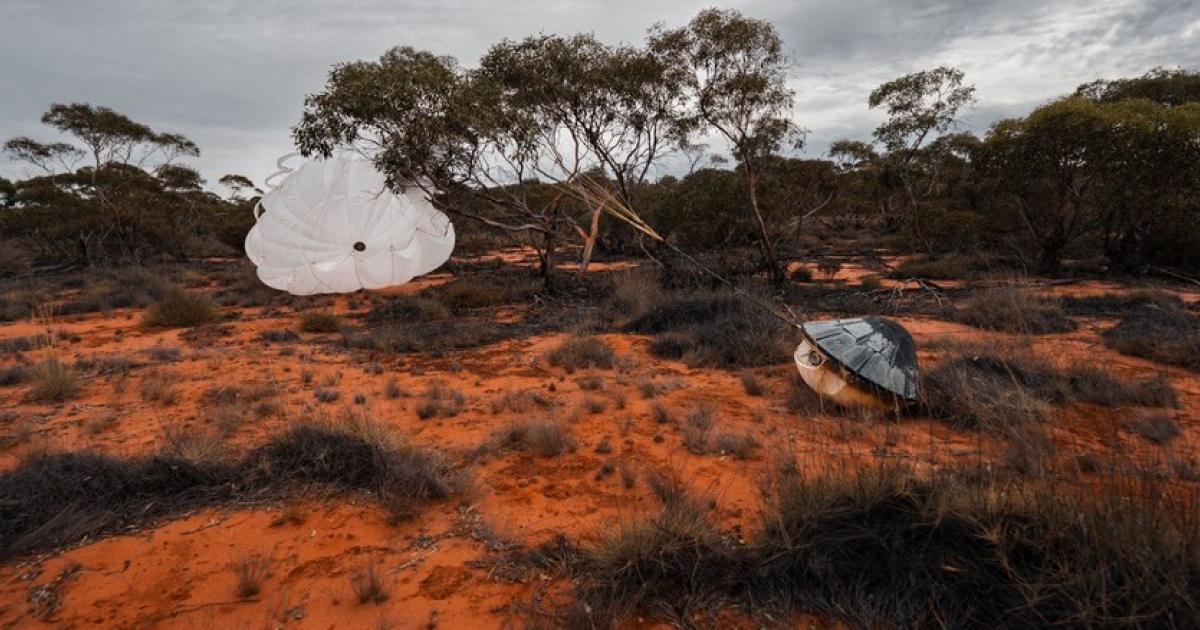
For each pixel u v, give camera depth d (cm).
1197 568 254
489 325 1145
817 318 1121
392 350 949
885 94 2258
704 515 373
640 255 2523
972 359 700
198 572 340
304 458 467
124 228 2991
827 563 308
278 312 1391
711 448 511
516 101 1519
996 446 488
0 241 3075
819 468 405
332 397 678
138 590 324
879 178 2747
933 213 2272
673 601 303
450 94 1207
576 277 1688
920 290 1480
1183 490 375
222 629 290
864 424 540
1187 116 1376
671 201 1686
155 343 1043
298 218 1516
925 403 572
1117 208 1652
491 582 327
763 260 1614
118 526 390
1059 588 255
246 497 427
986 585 277
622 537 335
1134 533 271
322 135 1191
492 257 2670
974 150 1795
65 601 314
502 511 411
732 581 310
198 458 451
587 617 284
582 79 1565
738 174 1650
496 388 729
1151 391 606
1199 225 1505
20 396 697
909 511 322
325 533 382
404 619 296
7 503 388
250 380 765
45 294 1683
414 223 1628
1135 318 1011
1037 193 1747
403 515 396
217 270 2425
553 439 509
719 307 1074
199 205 3759
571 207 2055
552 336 1068
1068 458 441
